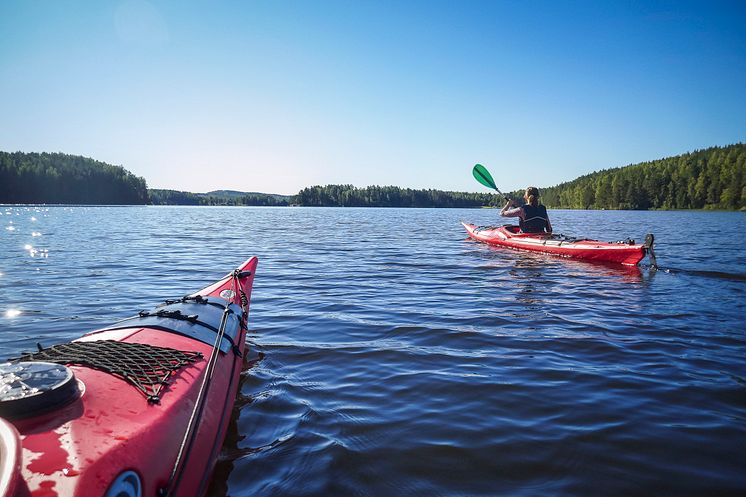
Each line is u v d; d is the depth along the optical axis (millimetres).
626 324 5008
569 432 2723
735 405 3080
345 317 5297
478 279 7863
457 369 3707
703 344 4348
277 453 2463
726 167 72625
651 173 87062
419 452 2504
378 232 20469
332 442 2584
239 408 2969
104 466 1426
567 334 4645
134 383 1993
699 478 2279
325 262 10070
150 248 12891
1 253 11352
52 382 1575
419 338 4512
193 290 6852
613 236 17812
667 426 2791
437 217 42031
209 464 2107
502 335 4613
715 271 8625
